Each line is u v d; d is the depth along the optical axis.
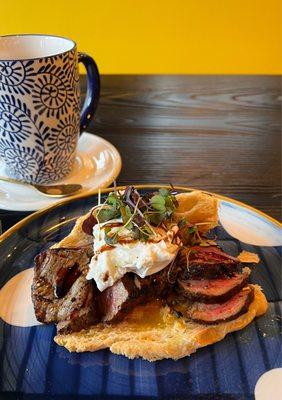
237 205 0.26
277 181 0.30
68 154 0.30
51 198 0.28
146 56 0.72
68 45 0.29
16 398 0.17
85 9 0.69
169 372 0.18
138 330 0.20
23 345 0.19
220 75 0.47
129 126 0.37
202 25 0.70
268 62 0.72
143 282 0.21
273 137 0.36
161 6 0.69
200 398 0.17
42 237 0.24
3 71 0.26
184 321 0.21
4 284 0.22
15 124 0.27
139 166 0.32
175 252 0.21
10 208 0.27
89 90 0.32
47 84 0.26
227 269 0.22
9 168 0.30
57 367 0.18
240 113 0.40
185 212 0.24
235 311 0.20
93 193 0.27
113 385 0.18
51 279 0.21
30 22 0.70
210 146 0.35
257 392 0.18
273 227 0.25
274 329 0.20
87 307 0.20
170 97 0.42
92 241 0.24
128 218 0.21
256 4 0.69
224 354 0.19
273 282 0.22
